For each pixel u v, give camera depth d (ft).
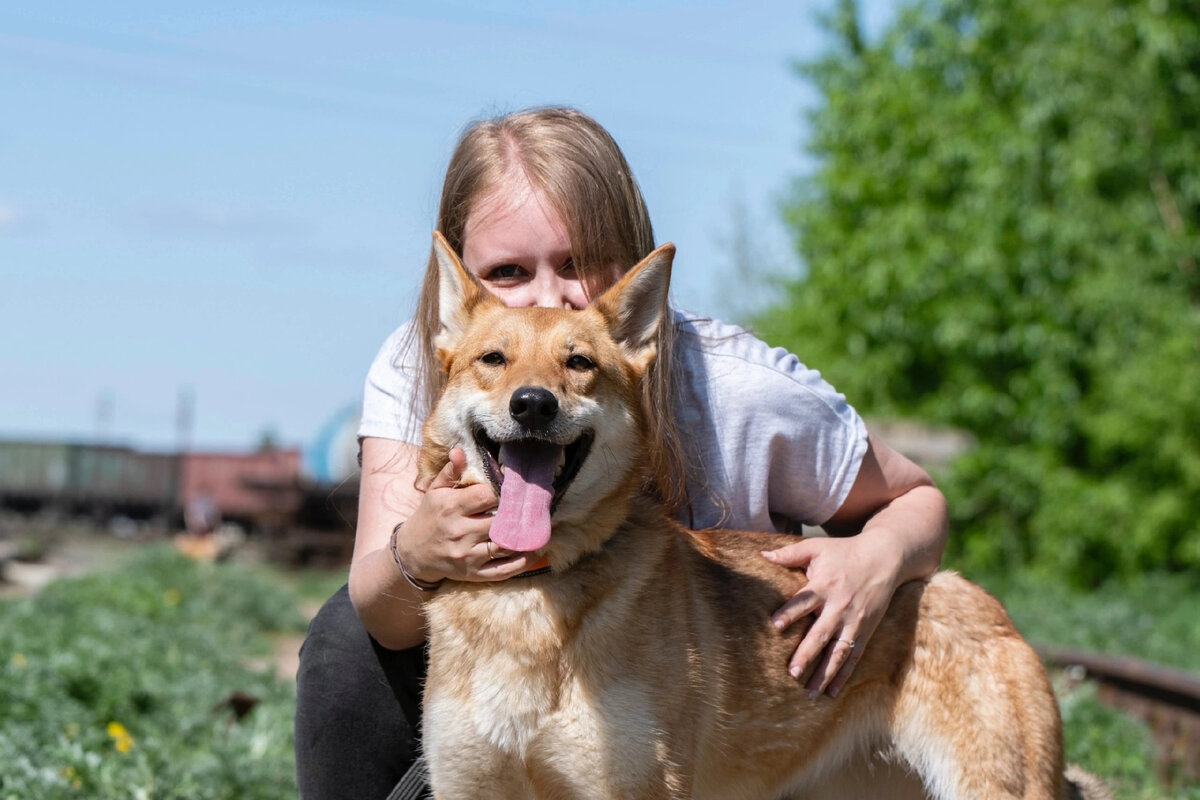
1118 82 50.29
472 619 12.51
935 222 54.49
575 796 12.50
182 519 118.32
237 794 19.29
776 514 15.44
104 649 26.50
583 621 12.42
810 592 13.48
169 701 25.40
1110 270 49.75
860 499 14.90
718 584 13.65
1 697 21.50
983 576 50.37
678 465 13.92
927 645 14.08
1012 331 51.83
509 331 13.05
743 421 14.16
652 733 12.34
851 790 15.39
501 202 14.15
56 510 122.83
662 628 12.66
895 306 54.44
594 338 13.23
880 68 58.39
